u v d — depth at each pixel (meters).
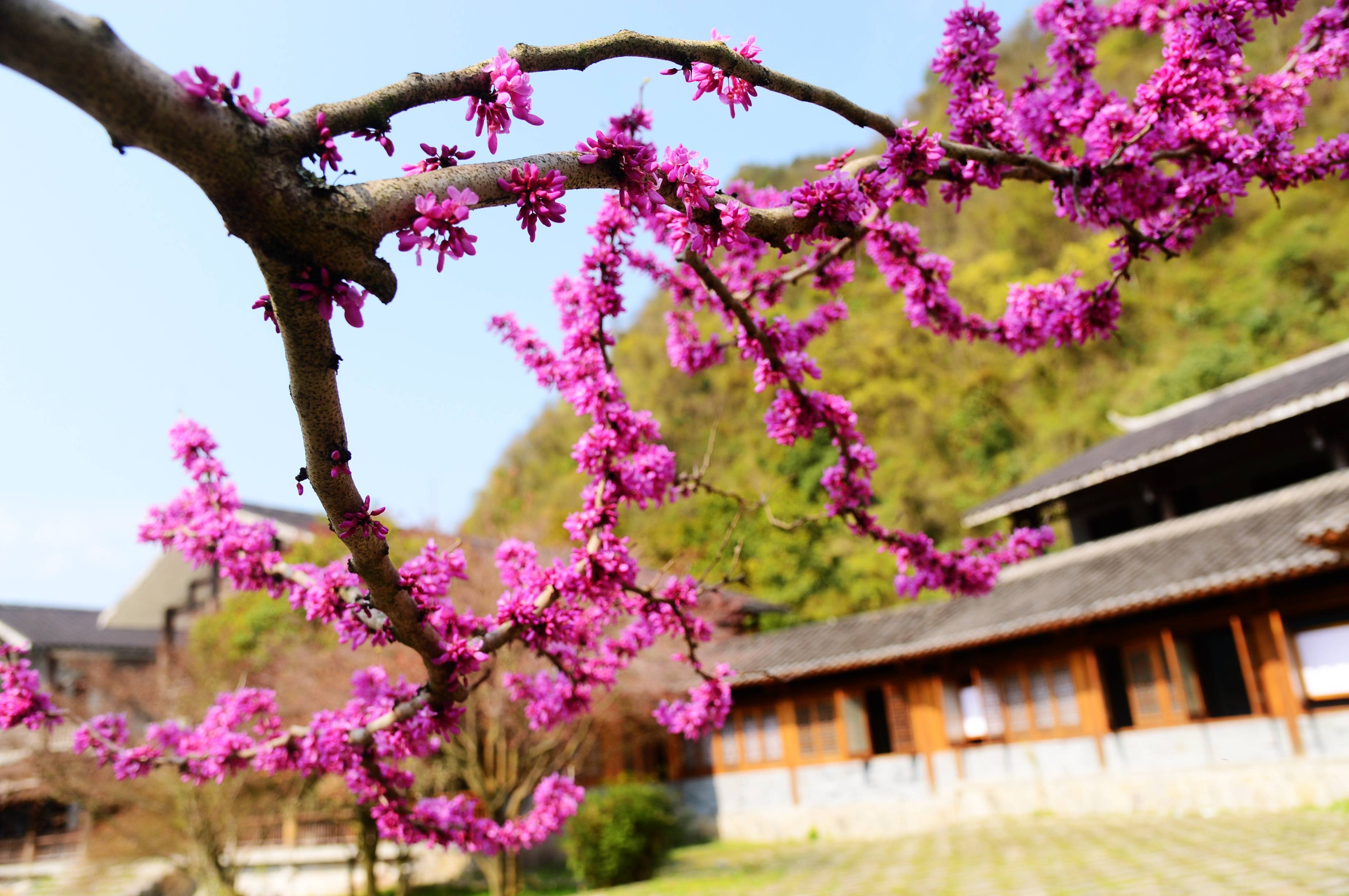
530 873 17.00
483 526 17.52
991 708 16.17
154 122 1.31
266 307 1.70
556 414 54.38
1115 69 31.86
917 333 43.12
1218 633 18.05
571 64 1.92
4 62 1.22
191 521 3.31
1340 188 36.56
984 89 2.96
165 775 15.66
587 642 3.13
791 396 3.26
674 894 11.65
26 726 3.28
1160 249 3.05
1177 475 18.09
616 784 18.39
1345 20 3.02
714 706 3.43
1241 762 13.04
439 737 2.78
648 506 2.94
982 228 49.22
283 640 17.12
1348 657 12.16
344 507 1.88
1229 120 2.96
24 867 23.30
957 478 36.72
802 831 17.62
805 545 31.55
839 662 17.17
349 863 16.86
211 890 15.62
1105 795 13.90
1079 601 14.44
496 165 1.72
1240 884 7.45
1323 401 14.66
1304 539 10.80
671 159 1.97
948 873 10.32
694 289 3.65
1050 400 38.72
